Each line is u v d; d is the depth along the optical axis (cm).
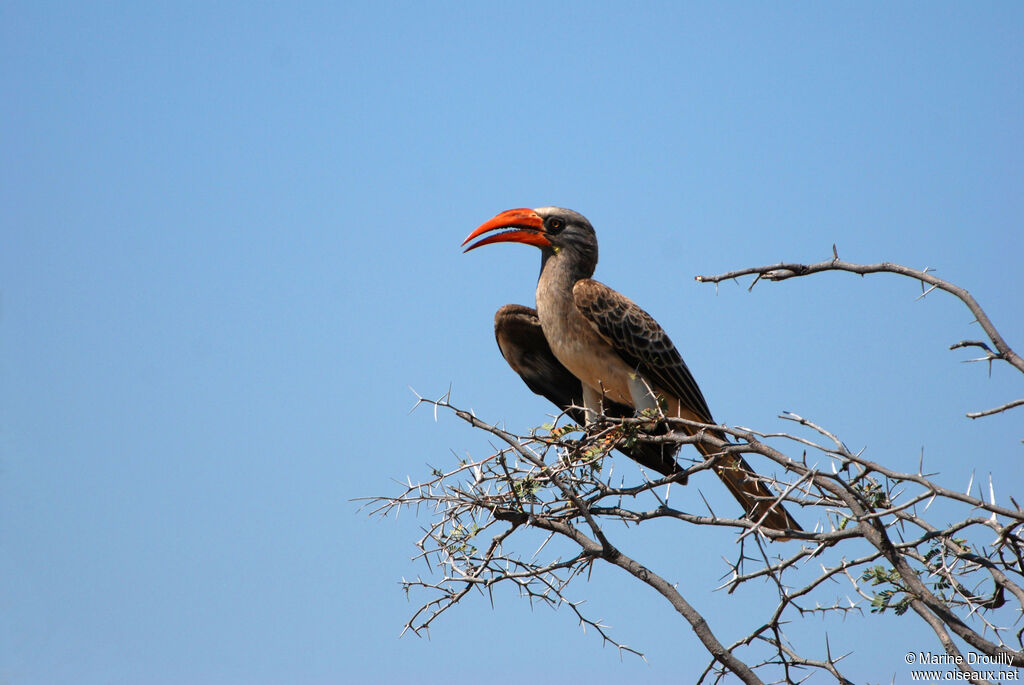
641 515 871
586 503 898
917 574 731
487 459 863
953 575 743
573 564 865
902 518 707
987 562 736
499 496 859
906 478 664
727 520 807
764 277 814
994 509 639
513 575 834
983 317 731
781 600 763
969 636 701
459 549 834
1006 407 661
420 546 843
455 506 853
